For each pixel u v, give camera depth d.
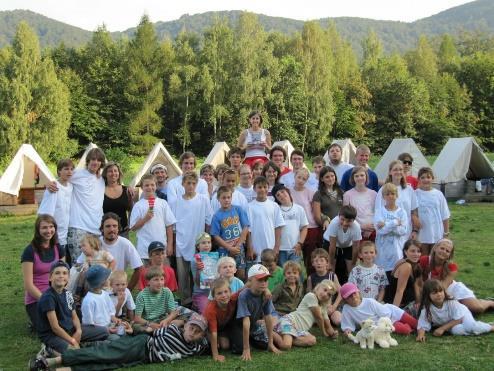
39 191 21.84
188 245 8.26
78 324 6.33
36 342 6.78
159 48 62.59
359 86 71.56
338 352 6.28
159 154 20.94
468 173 24.61
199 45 73.50
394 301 7.51
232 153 10.15
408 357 6.00
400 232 7.95
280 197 8.36
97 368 5.87
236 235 7.99
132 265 7.63
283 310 7.19
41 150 50.31
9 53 53.72
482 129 74.62
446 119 71.50
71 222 8.05
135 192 9.27
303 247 8.87
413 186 9.58
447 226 9.12
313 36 69.50
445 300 6.84
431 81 77.56
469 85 77.44
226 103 61.09
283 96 63.59
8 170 20.55
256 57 61.19
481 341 6.50
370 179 9.45
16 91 49.12
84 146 58.59
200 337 6.18
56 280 6.14
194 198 8.35
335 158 9.95
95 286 6.53
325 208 8.76
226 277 6.92
